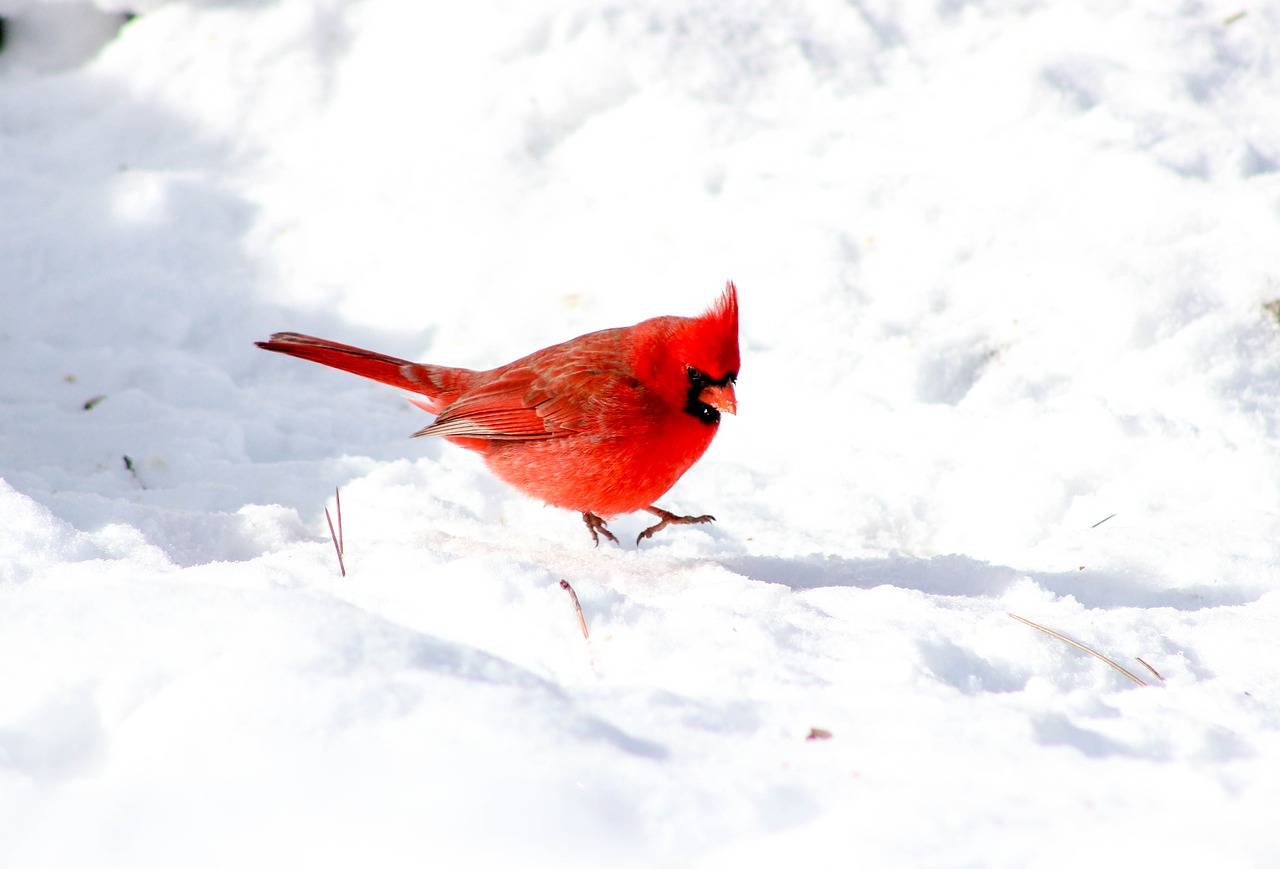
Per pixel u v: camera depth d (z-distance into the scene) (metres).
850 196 13.69
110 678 4.98
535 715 4.83
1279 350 11.74
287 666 5.00
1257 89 14.73
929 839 4.30
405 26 15.70
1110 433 10.71
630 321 12.80
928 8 16.12
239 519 8.73
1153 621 7.55
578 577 8.26
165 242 13.24
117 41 15.73
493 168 14.47
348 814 4.29
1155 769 4.94
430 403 9.88
